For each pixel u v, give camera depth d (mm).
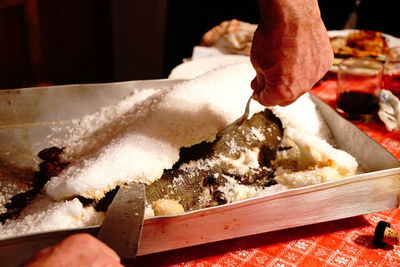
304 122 1047
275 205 862
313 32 818
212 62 1299
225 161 945
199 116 953
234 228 859
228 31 1467
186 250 885
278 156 1000
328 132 1074
